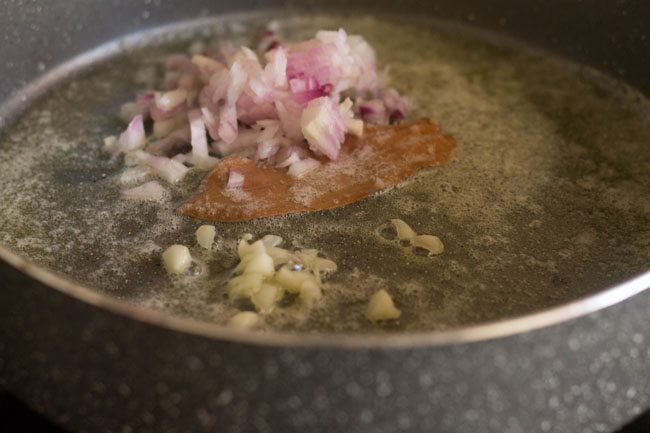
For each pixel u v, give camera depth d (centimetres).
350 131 23
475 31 29
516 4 28
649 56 26
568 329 16
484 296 19
